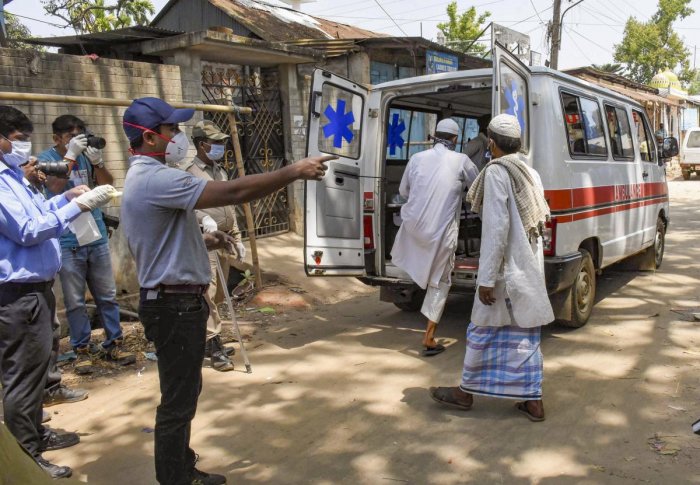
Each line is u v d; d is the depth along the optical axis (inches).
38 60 221.9
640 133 299.0
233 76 332.2
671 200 650.8
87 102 196.7
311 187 213.5
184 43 289.6
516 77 191.8
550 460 134.2
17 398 126.5
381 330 234.1
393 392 174.2
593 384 174.4
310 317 255.0
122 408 167.8
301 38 463.2
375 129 229.1
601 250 236.7
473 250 243.4
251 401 170.1
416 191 199.5
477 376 155.7
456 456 137.5
